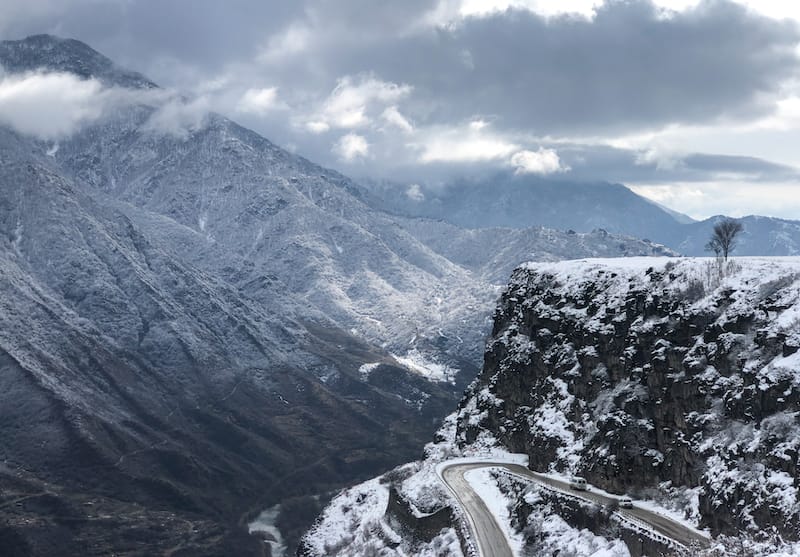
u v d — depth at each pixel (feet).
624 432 563.48
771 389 469.98
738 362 512.63
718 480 471.21
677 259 655.76
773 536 413.39
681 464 523.29
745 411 488.02
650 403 567.59
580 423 624.59
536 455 643.45
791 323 494.59
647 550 451.53
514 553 502.79
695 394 530.68
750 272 563.07
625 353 606.96
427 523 601.62
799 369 463.42
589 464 576.20
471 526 546.67
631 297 634.84
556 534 513.45
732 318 534.37
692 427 521.65
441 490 622.95
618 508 506.07
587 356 643.45
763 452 454.40
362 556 643.86
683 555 422.00
